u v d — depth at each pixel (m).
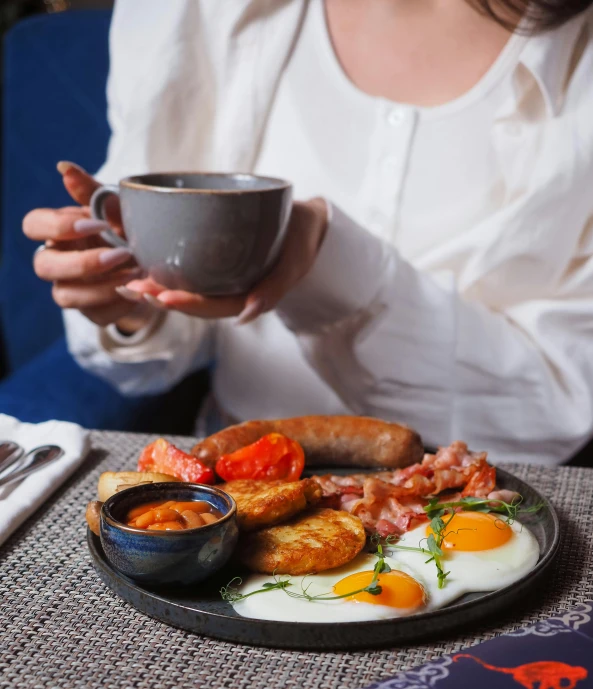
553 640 0.71
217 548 0.75
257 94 1.23
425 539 0.80
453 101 1.19
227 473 0.87
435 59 1.20
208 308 0.91
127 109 1.24
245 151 1.26
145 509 0.77
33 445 0.95
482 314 1.15
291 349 1.28
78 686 0.69
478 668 0.69
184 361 1.26
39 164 1.66
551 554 0.77
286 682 0.70
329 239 1.04
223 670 0.71
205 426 1.42
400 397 1.17
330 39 1.23
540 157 1.14
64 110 1.64
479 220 1.21
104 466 0.95
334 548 0.76
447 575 0.76
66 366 1.36
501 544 0.79
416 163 1.21
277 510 0.79
